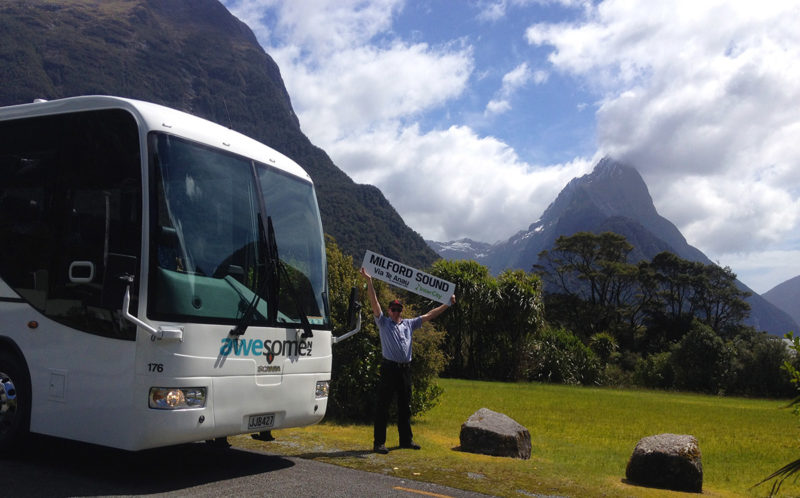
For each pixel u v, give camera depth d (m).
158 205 5.54
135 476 5.88
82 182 5.98
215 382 5.61
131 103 5.87
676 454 7.11
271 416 6.23
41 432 5.90
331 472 6.56
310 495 5.46
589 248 102.06
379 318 8.21
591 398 23.58
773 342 45.84
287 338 6.38
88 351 5.65
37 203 6.26
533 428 13.12
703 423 16.31
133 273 5.16
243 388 5.86
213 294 5.73
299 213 7.02
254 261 6.23
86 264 5.76
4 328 6.27
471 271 39.78
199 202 5.88
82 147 6.06
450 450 8.63
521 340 39.66
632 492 6.63
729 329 92.94
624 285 100.06
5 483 5.33
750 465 9.60
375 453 7.84
